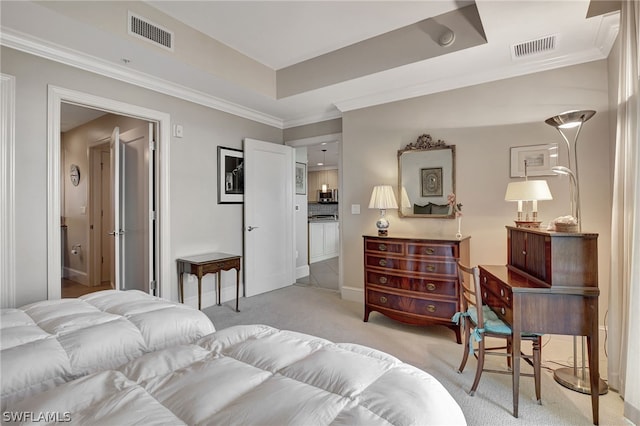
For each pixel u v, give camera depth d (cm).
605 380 216
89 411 86
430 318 292
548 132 285
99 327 144
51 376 119
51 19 217
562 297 181
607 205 261
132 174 372
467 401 196
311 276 559
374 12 271
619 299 202
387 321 333
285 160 477
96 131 452
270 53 344
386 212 373
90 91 281
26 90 244
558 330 182
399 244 309
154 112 329
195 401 89
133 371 109
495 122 308
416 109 352
